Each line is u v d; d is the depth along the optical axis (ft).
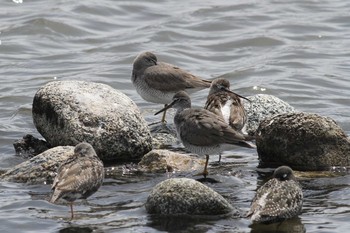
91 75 85.25
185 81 70.90
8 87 81.41
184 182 50.34
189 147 57.82
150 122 70.69
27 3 105.40
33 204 52.16
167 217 49.44
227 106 61.52
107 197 53.42
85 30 97.91
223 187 55.26
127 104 62.64
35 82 83.05
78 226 48.57
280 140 59.57
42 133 63.05
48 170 55.88
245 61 90.22
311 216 49.98
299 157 59.00
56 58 90.48
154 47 93.71
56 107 61.52
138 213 50.37
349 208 51.24
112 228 48.19
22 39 94.94
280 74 85.92
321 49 92.99
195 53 92.48
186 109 58.95
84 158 50.34
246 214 49.24
